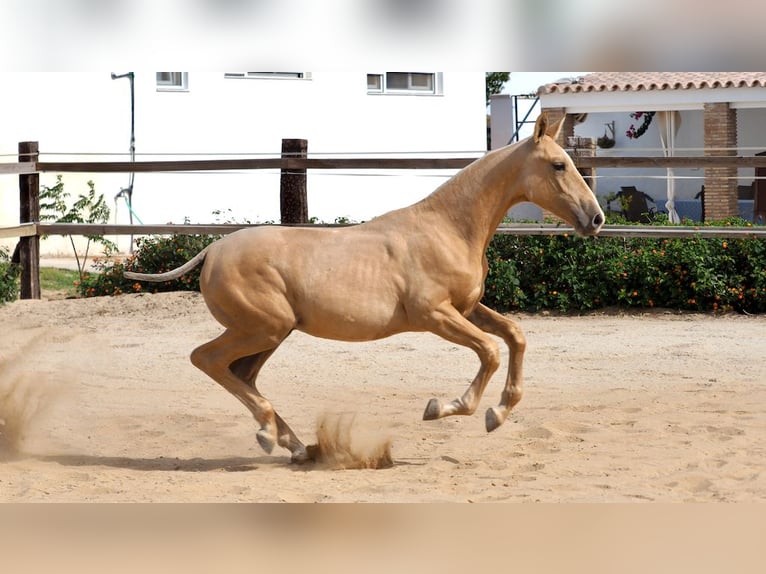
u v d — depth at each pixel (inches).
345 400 492.1
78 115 1121.4
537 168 358.9
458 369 562.6
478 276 362.0
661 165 713.0
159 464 378.6
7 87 1084.5
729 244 714.2
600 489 328.2
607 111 1396.4
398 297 354.0
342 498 316.5
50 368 557.3
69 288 887.1
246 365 371.2
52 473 360.2
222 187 1208.2
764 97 1290.6
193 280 802.8
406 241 357.1
